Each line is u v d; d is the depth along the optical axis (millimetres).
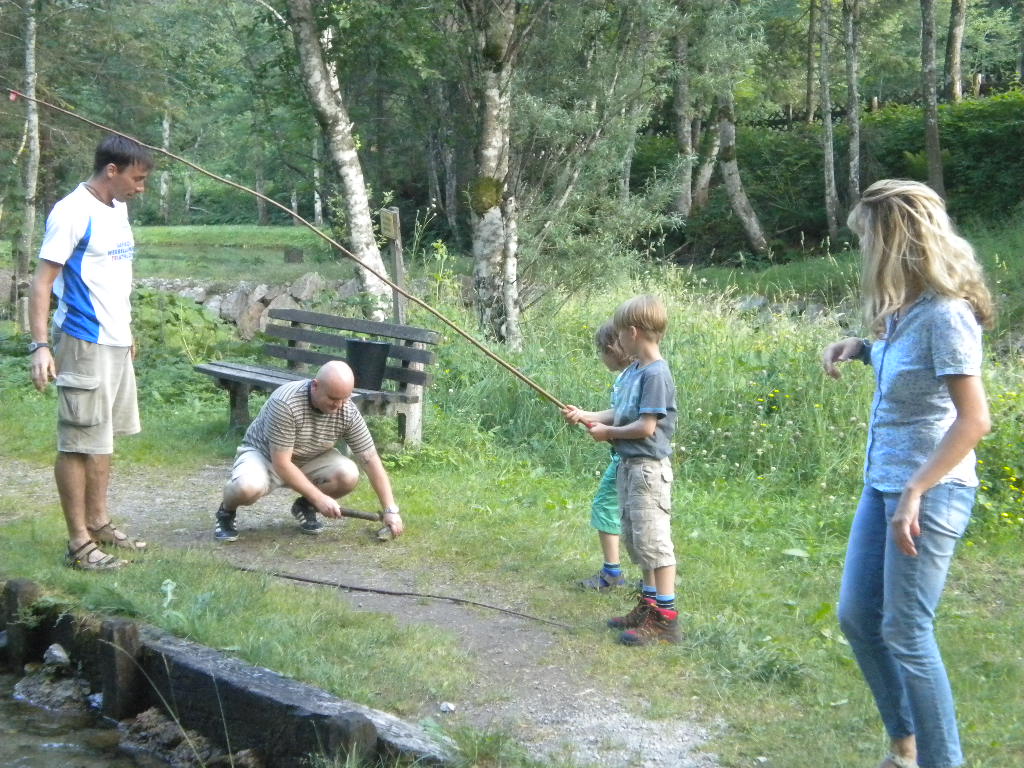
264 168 37219
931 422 2947
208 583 4824
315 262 23188
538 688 4047
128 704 4074
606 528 5160
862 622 3143
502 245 11484
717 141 27125
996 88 35656
